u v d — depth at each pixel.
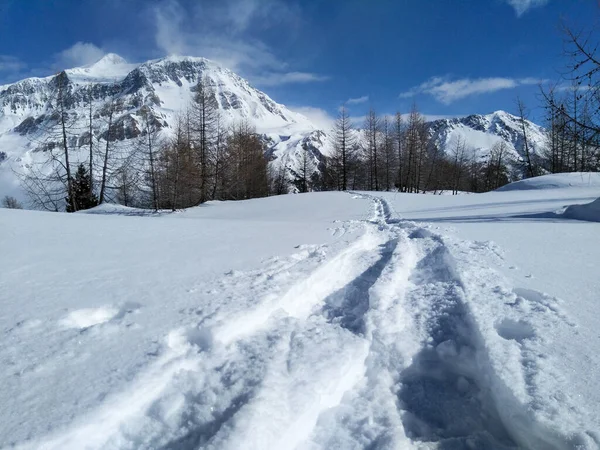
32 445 1.46
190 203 24.73
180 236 6.57
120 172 23.05
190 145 26.05
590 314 2.93
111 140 23.28
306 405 1.88
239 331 2.64
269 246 5.65
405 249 5.50
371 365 2.55
